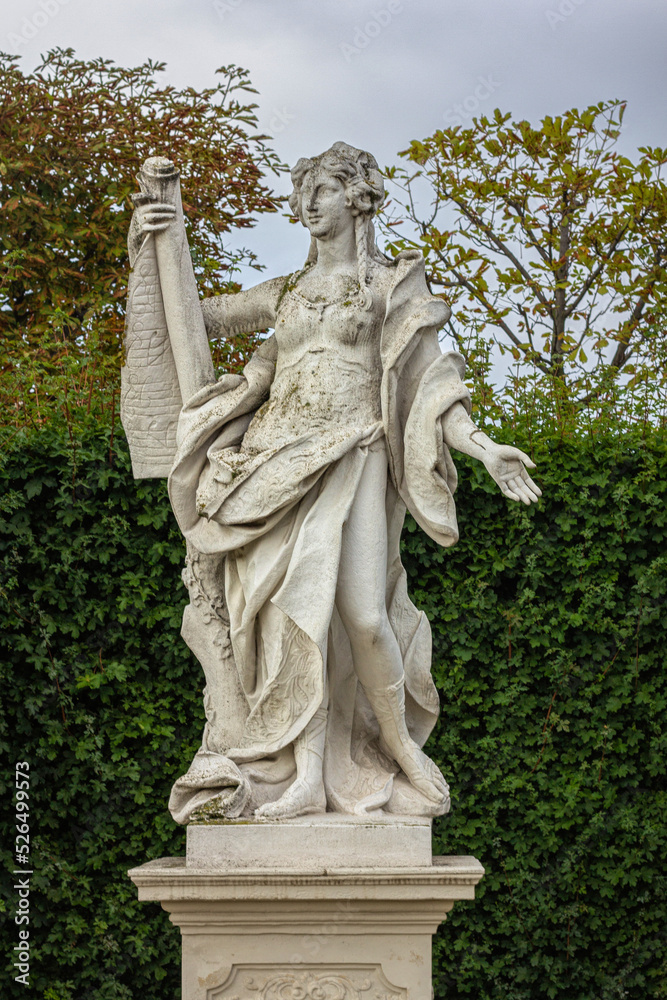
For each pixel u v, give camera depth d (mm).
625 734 6223
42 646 5938
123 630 6066
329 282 4375
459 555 6219
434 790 4207
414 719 4445
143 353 4512
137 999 6074
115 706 6086
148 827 6059
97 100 10750
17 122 10531
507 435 6391
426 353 4254
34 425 6227
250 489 4137
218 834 3932
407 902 3883
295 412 4250
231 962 3898
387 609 4383
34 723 6004
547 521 6277
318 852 3926
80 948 6016
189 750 6051
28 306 10297
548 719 6199
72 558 5984
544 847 6160
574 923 6180
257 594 4145
